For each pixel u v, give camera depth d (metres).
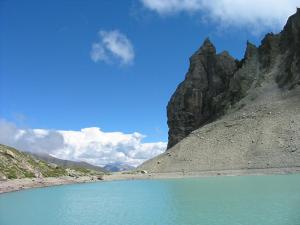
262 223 48.44
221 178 128.38
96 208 68.62
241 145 168.50
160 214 59.16
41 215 62.34
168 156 188.00
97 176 156.50
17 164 132.88
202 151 177.75
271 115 183.38
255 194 74.81
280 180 104.25
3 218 60.12
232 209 59.50
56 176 141.88
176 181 125.50
